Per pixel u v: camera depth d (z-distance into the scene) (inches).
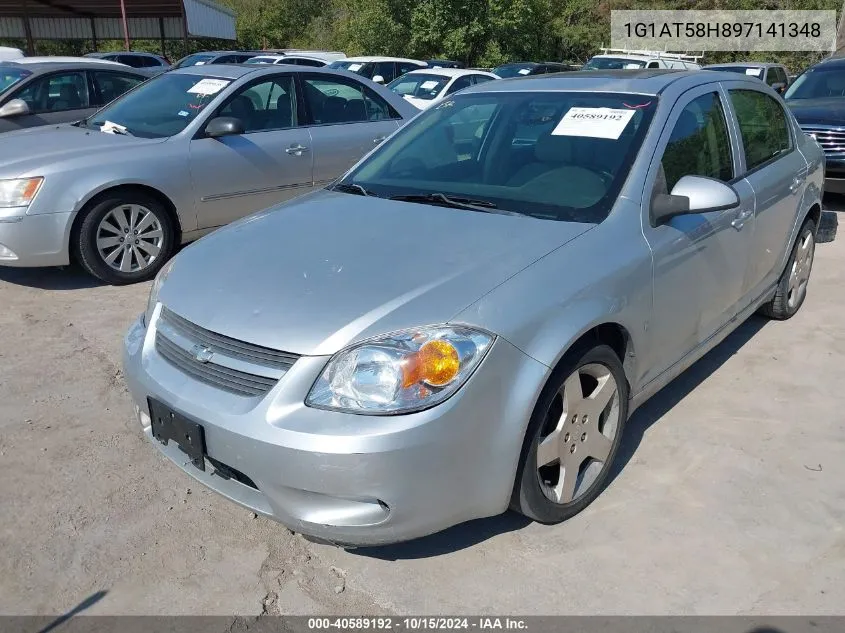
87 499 118.0
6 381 156.3
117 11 1127.6
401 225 116.8
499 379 93.0
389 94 281.1
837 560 103.8
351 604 97.5
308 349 91.1
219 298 102.1
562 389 103.7
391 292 96.5
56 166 204.1
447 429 89.3
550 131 135.7
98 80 331.9
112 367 163.9
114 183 208.7
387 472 87.5
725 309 145.7
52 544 107.8
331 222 120.7
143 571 103.0
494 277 99.2
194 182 223.9
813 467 125.9
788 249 176.1
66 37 1222.9
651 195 120.7
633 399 120.6
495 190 128.6
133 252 218.5
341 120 263.0
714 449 131.2
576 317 100.3
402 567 103.7
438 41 1080.2
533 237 109.7
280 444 88.5
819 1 1261.1
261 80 244.1
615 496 118.1
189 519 114.0
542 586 99.9
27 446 132.2
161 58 914.1
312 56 804.0
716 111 147.4
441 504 92.4
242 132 229.0
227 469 97.5
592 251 108.2
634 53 728.3
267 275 104.3
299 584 101.0
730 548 106.3
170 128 231.0
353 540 91.7
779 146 175.5
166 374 102.5
